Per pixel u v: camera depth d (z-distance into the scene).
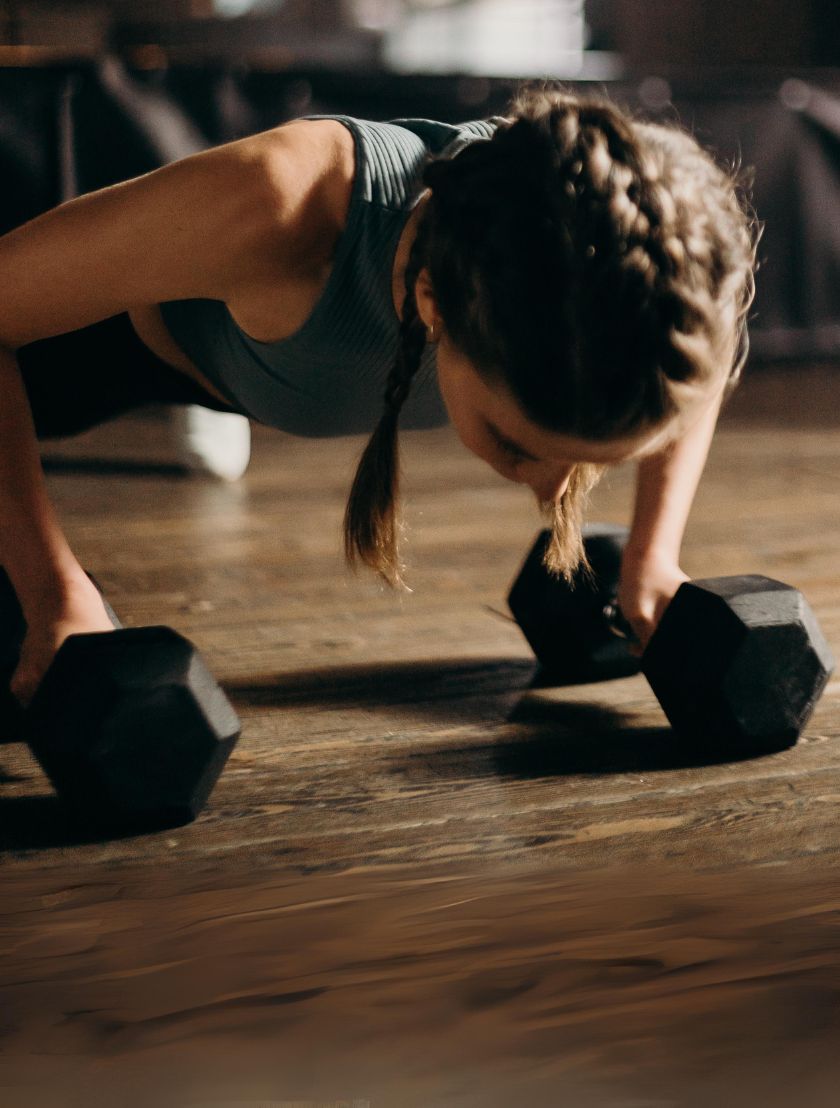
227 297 1.06
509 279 0.80
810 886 0.89
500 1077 0.61
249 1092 0.59
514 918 0.83
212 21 7.16
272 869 0.95
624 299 0.77
